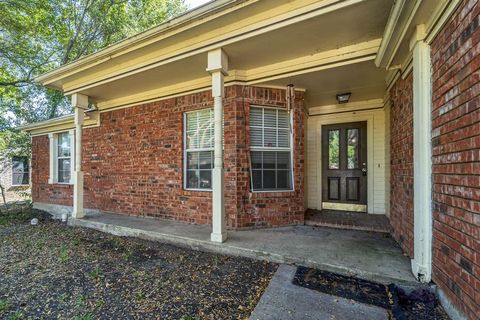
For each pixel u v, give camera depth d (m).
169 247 3.83
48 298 2.40
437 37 2.17
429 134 2.32
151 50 3.91
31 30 9.09
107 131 6.06
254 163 4.35
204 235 3.91
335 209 5.54
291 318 1.96
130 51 3.97
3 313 2.17
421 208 2.36
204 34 3.38
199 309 2.15
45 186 8.12
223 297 2.33
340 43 3.29
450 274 1.95
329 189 5.63
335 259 2.90
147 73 4.28
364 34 3.06
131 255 3.53
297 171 4.48
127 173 5.68
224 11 2.96
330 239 3.65
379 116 5.15
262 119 4.42
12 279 2.83
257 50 3.45
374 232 4.02
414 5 2.10
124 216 5.54
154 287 2.56
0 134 10.12
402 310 2.02
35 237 4.62
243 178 4.20
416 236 2.44
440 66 2.12
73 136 7.34
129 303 2.27
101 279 2.78
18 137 10.21
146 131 5.39
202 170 4.76
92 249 3.83
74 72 4.84
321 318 1.96
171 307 2.19
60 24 10.70
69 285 2.66
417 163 2.42
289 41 3.21
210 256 3.39
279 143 4.51
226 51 3.47
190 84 4.70
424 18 2.23
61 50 11.29
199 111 4.81
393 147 3.76
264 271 2.87
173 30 3.40
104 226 4.83
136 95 5.47
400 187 3.30
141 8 13.11
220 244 3.48
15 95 11.32
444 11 1.96
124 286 2.60
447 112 2.01
